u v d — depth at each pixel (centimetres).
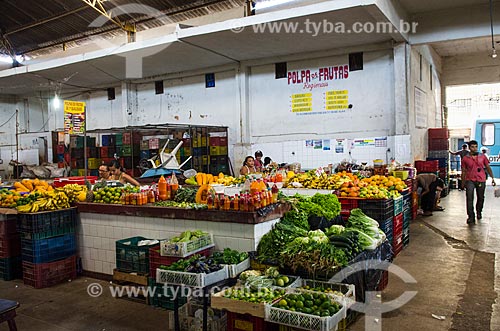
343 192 570
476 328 359
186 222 450
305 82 996
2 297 469
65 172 1185
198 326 357
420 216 909
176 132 1075
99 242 520
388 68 910
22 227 506
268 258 389
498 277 487
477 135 1588
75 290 483
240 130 1071
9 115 1520
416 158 1002
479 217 851
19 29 1208
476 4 854
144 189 529
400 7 838
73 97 1409
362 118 939
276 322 301
